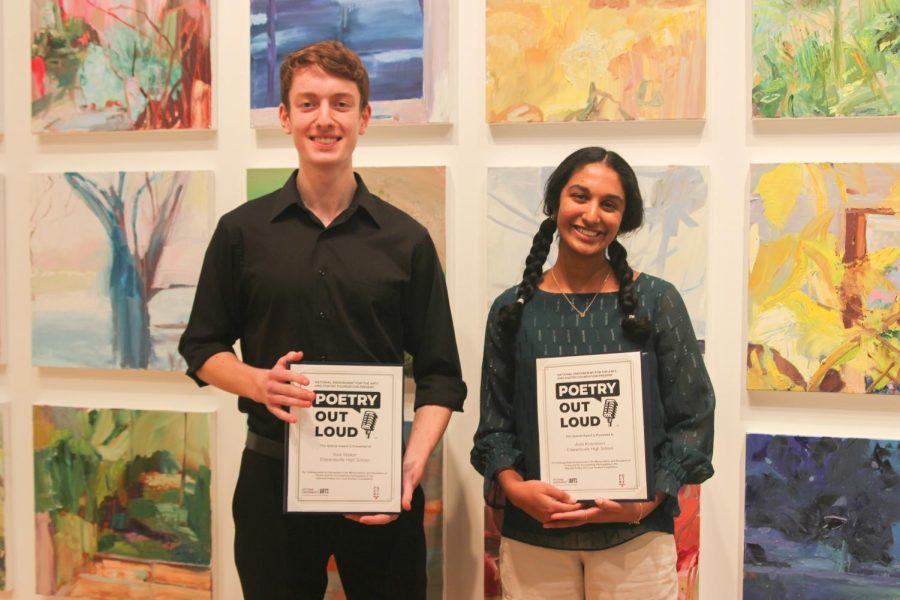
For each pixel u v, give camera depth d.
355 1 2.14
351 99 1.68
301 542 1.72
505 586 1.72
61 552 2.39
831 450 2.01
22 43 2.38
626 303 1.63
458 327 2.17
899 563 1.99
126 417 2.33
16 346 2.42
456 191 2.16
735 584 2.10
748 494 2.05
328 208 1.74
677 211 2.04
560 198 1.68
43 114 2.32
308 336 1.69
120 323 2.31
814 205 1.99
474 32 2.14
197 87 2.23
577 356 1.60
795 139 2.02
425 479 2.18
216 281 1.75
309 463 1.61
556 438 1.60
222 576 2.34
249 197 2.21
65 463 2.37
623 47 2.04
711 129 2.05
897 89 1.94
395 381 1.62
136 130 2.28
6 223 2.41
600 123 2.09
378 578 1.73
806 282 2.00
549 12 2.06
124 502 2.33
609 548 1.61
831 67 1.96
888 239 1.96
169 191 2.26
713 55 2.04
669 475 1.57
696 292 2.04
